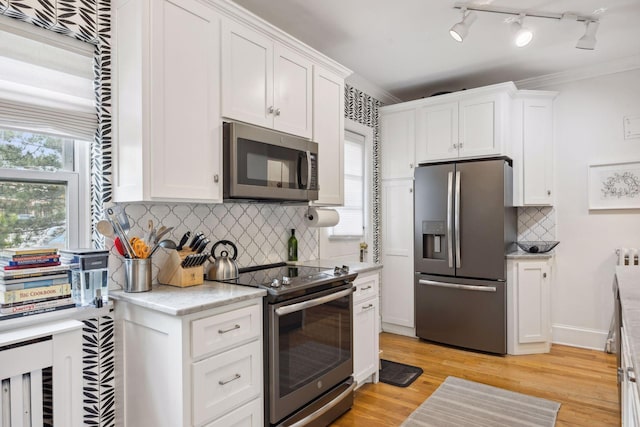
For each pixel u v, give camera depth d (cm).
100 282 165
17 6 149
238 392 170
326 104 268
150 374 161
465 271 345
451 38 284
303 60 247
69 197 177
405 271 389
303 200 237
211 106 189
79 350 139
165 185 169
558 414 231
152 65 165
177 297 165
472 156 352
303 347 201
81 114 173
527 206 367
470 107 353
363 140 388
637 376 64
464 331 346
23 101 156
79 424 138
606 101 343
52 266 151
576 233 356
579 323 355
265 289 183
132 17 167
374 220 396
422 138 380
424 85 388
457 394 258
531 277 333
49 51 164
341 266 261
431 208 364
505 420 225
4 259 142
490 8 240
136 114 165
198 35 183
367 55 314
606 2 236
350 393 238
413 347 355
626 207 334
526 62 332
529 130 354
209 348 157
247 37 207
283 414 188
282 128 229
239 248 244
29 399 127
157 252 199
